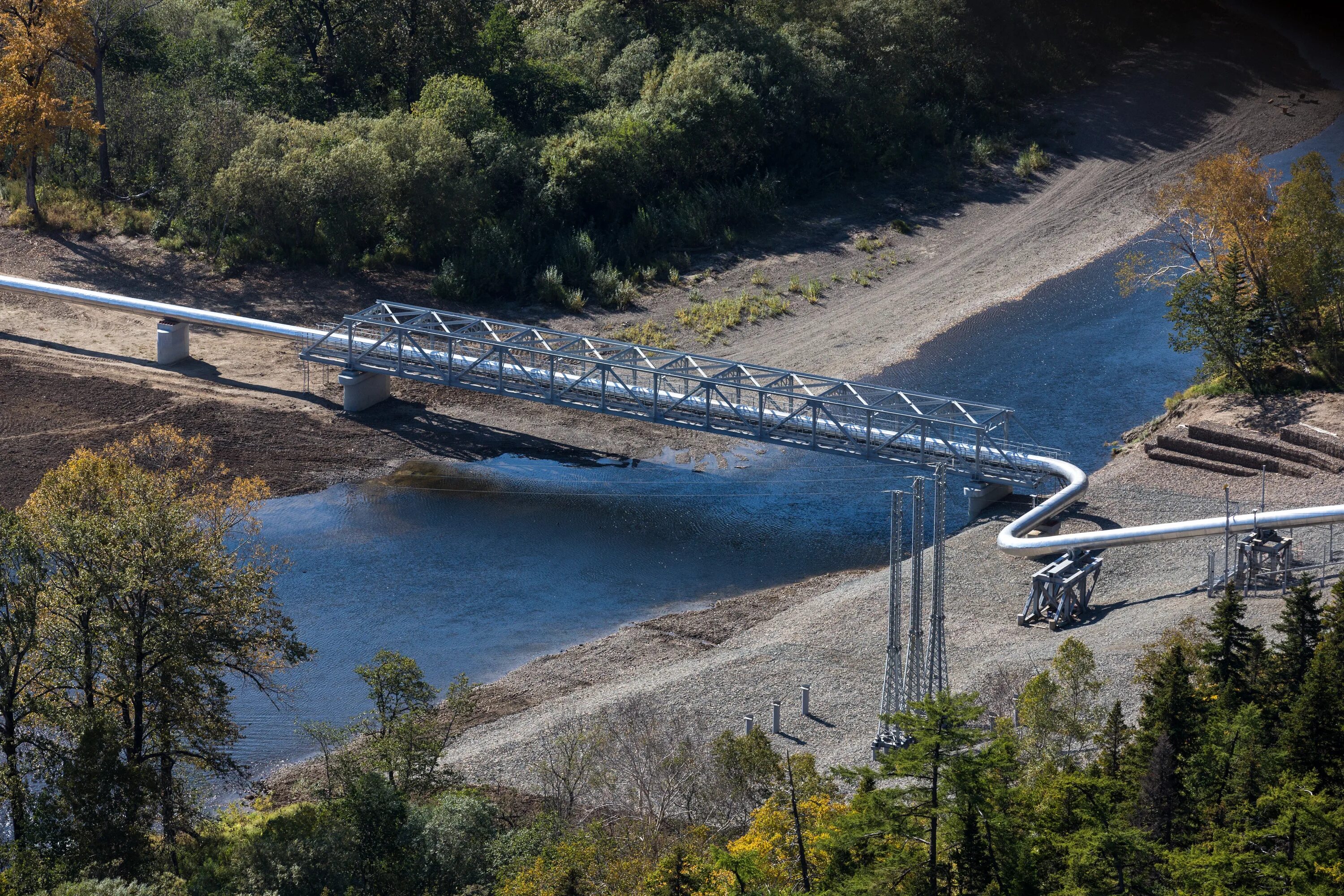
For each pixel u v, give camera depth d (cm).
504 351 7762
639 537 6769
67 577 4062
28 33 9350
